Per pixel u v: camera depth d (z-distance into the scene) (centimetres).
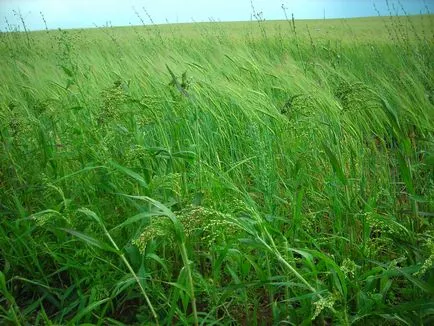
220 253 205
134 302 237
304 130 308
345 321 157
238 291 219
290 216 269
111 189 258
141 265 203
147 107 286
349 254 235
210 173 272
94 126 298
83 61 543
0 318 223
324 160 309
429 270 173
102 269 235
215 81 417
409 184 207
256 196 297
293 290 206
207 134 354
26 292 251
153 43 755
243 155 359
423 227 233
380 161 316
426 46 662
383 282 192
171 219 159
